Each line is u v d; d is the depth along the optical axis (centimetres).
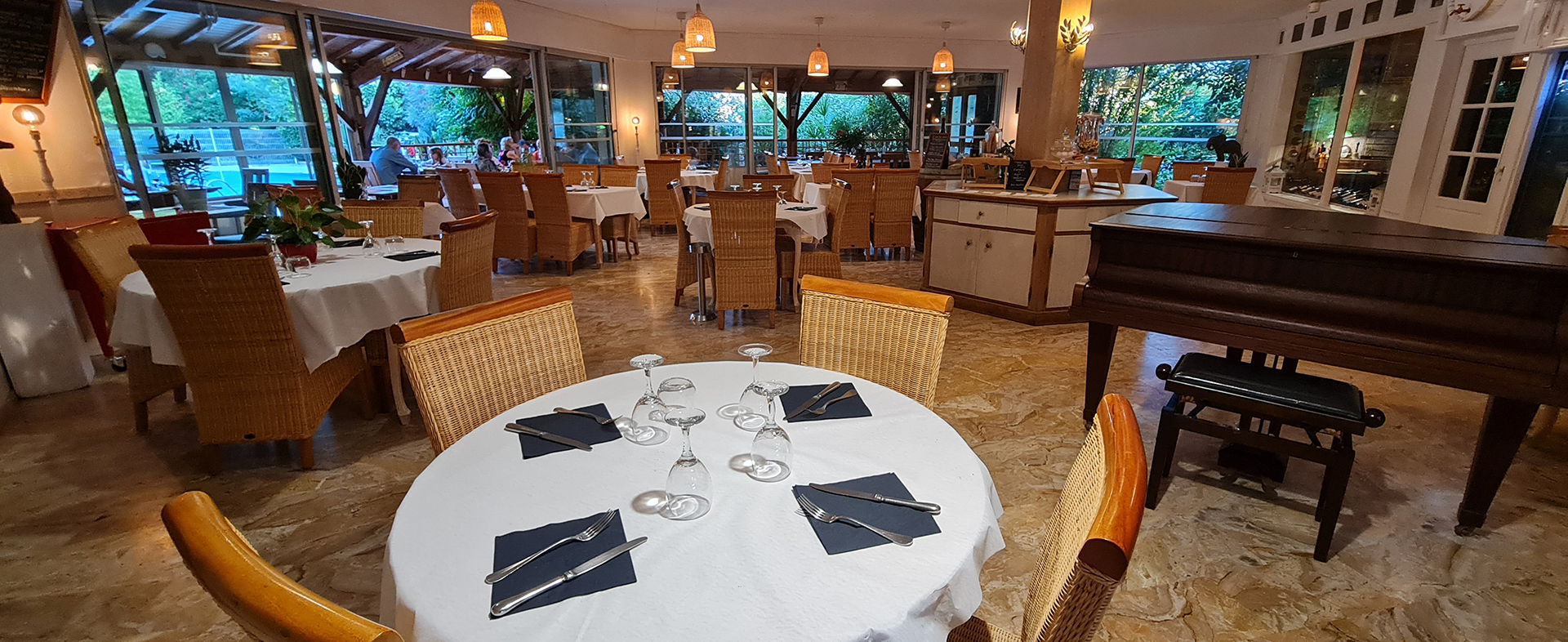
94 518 211
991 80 1077
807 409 132
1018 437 264
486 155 837
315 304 230
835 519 94
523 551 87
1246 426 196
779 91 1054
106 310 261
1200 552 192
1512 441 184
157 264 199
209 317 213
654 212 761
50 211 381
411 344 137
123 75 430
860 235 618
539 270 591
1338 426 178
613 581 81
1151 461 244
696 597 79
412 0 609
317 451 255
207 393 226
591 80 891
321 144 566
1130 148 958
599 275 569
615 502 100
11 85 360
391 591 84
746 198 377
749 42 950
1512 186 445
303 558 192
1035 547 194
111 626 166
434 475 108
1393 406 292
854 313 173
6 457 249
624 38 901
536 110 800
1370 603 171
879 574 83
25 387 301
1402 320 185
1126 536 67
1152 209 279
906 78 1105
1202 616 167
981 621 119
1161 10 744
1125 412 95
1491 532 200
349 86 935
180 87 464
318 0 535
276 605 56
